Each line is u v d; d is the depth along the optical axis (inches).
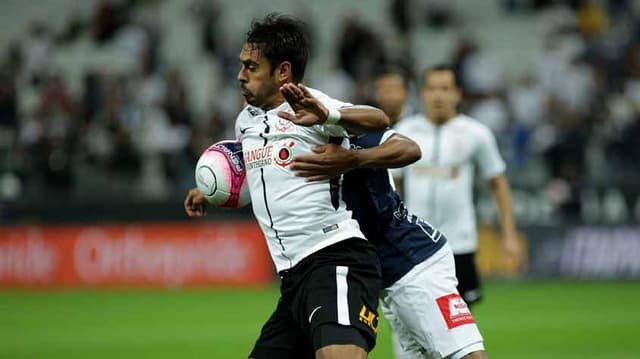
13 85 2888.8
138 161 2664.9
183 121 2817.4
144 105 2847.0
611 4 3336.6
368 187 807.7
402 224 852.0
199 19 3472.0
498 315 1937.7
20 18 3587.6
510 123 2795.3
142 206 2534.5
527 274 2529.5
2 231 2559.1
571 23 3294.8
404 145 770.8
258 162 777.6
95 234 2536.9
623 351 1501.0
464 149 1176.8
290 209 764.0
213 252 2500.0
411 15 3314.5
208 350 1528.1
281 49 765.3
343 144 773.9
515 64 3420.3
